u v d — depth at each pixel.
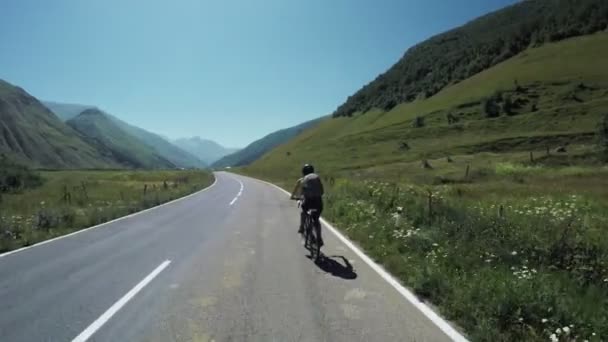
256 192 27.62
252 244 9.42
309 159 90.00
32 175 33.25
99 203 19.88
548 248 6.95
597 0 151.88
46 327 4.60
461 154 63.16
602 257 6.51
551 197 15.43
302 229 9.20
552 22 157.62
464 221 9.28
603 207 13.13
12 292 5.85
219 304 5.33
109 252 8.58
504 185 23.39
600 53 114.06
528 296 4.80
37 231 10.91
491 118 89.31
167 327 4.58
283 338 4.28
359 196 16.75
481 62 150.38
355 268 7.16
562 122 73.62
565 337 4.12
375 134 100.94
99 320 4.80
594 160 40.38
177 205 18.81
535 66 120.25
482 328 4.29
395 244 8.38
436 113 106.44
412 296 5.63
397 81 194.88
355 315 4.93
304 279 6.48
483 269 6.17
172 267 7.29
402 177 35.22
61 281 6.41
